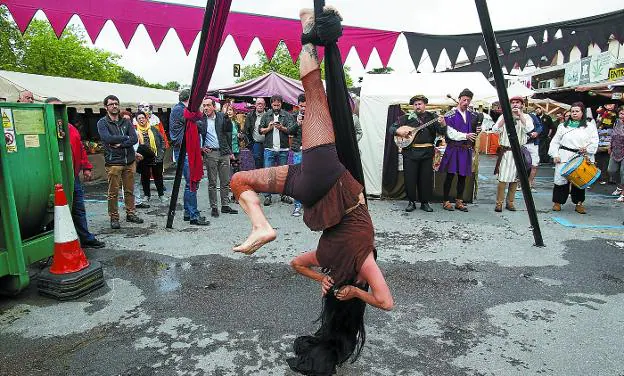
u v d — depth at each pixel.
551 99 16.52
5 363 3.01
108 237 5.97
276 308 3.86
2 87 10.09
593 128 7.17
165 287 4.32
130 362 3.02
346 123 2.29
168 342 3.29
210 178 7.06
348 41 6.10
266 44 5.95
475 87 8.65
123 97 13.38
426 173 7.50
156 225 6.61
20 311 3.79
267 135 7.98
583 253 5.34
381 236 6.08
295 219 7.02
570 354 3.14
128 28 5.41
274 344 3.26
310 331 3.46
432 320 3.65
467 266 4.91
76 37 30.45
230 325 3.55
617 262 5.03
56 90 11.13
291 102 16.11
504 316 3.73
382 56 6.25
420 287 4.34
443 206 7.92
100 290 4.24
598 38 6.18
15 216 3.89
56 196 4.07
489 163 15.59
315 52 2.17
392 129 7.55
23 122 4.13
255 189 2.27
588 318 3.69
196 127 6.18
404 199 8.69
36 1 5.09
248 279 4.53
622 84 11.15
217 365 2.99
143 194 9.24
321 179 2.15
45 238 4.38
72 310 3.81
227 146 7.20
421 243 5.76
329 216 2.19
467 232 6.29
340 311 2.61
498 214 7.43
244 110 19.44
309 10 2.18
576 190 7.41
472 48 6.24
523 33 6.27
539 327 3.54
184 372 2.91
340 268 2.29
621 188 8.79
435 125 7.41
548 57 7.03
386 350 3.19
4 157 3.81
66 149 4.93
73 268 4.10
